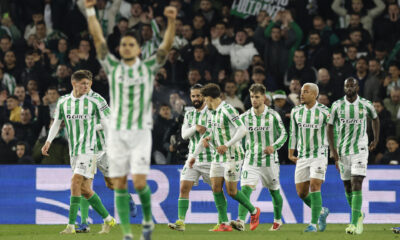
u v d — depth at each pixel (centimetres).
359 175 2911
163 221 3619
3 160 4103
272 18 5228
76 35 5309
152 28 5038
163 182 3625
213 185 2967
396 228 2922
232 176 2931
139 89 1909
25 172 3612
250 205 3047
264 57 4859
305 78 4656
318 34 4816
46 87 4781
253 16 5262
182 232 2925
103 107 2848
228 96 4447
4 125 4153
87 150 2836
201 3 5141
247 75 4600
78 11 5309
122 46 1905
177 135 3775
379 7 5166
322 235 2725
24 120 4391
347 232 2856
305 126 3011
